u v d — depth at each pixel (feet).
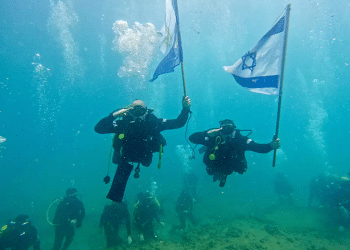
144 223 18.45
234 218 25.25
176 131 123.44
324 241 17.40
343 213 21.74
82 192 42.93
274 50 9.76
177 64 9.22
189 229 22.76
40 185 51.13
